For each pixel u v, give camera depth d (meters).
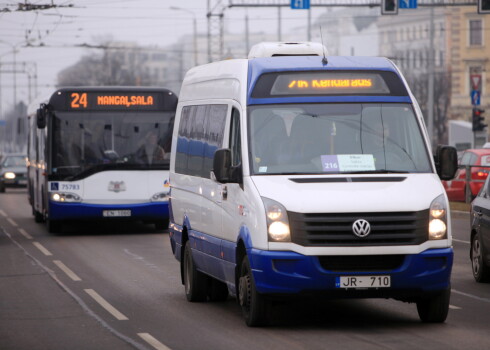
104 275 37.12
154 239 52.84
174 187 32.72
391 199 23.70
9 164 114.75
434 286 23.98
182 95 32.94
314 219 23.47
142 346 22.69
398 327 24.88
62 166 54.12
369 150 25.19
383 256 23.73
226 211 26.25
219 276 27.41
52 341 23.56
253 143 25.17
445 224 24.00
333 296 23.70
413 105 25.92
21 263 41.56
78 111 54.22
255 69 26.12
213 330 24.75
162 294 31.92
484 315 26.89
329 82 25.88
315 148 25.12
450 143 146.50
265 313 24.58
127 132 54.59
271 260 23.53
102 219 54.41
